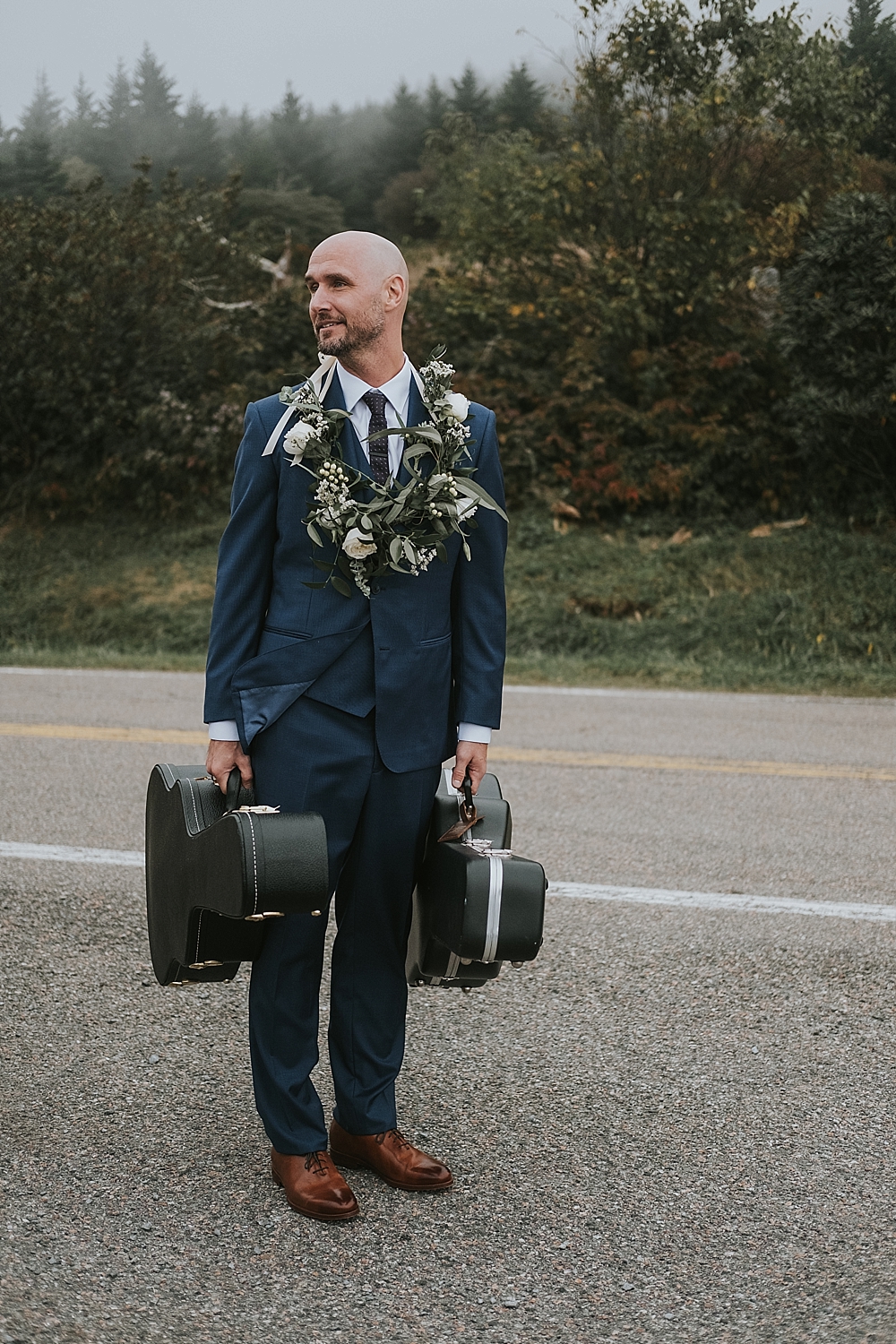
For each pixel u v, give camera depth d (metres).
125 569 15.41
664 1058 3.43
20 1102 3.07
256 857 2.34
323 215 29.86
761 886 4.96
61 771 6.79
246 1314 2.23
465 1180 2.77
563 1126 3.04
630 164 16.23
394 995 2.80
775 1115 3.11
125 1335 2.14
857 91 16.41
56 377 16.50
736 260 15.86
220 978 2.74
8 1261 2.35
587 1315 2.27
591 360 15.88
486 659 2.74
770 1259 2.47
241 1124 3.00
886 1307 2.28
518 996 3.84
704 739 8.15
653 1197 2.71
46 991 3.78
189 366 16.94
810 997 3.86
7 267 16.48
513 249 16.77
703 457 14.92
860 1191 2.75
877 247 13.25
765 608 12.91
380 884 2.71
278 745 2.59
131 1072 3.26
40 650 13.73
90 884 4.77
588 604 13.42
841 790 6.68
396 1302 2.29
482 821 2.78
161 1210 2.59
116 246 16.80
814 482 14.70
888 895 4.88
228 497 16.48
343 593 2.58
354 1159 2.82
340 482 2.52
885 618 12.71
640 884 4.95
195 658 12.44
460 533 2.63
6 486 16.98
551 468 15.55
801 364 14.07
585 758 7.41
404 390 2.65
